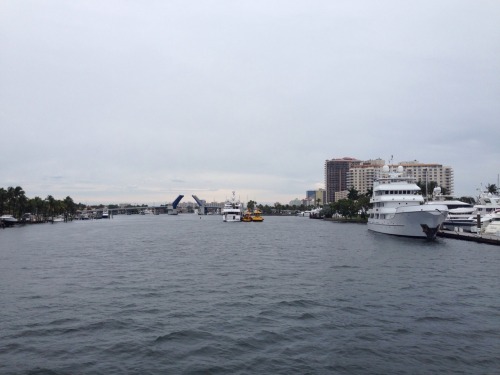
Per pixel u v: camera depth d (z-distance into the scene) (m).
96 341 30.12
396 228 109.00
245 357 27.14
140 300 42.09
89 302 41.38
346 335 31.00
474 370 25.05
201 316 36.19
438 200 162.38
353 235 127.88
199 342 29.83
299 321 34.56
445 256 74.00
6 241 116.38
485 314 36.12
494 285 48.25
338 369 25.27
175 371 25.09
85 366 25.84
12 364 26.16
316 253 81.12
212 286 48.88
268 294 44.31
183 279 53.59
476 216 135.88
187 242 111.12
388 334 31.12
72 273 58.78
